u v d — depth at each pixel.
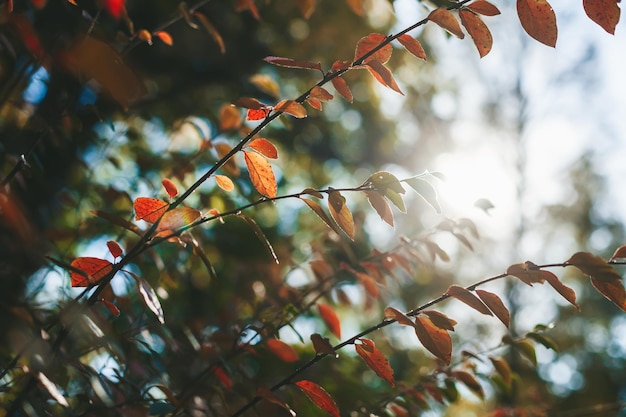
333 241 1.21
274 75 2.58
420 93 3.13
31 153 0.86
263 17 2.37
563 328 4.32
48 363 0.69
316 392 0.77
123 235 1.00
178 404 0.79
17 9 0.89
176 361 1.02
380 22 2.45
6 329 0.65
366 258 1.11
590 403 3.57
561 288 0.71
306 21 2.40
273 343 0.95
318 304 1.02
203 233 1.21
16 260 0.80
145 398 0.84
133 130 1.19
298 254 1.50
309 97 0.72
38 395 0.74
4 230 0.75
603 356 4.75
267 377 1.18
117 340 0.83
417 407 1.10
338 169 3.53
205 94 2.46
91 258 0.69
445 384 1.03
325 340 0.75
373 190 0.70
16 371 0.82
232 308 1.22
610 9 0.62
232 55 2.39
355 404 1.10
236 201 1.17
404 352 1.67
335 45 2.46
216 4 2.19
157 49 2.17
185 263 1.14
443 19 0.69
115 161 1.16
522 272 0.72
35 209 1.11
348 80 2.59
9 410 0.69
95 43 0.42
